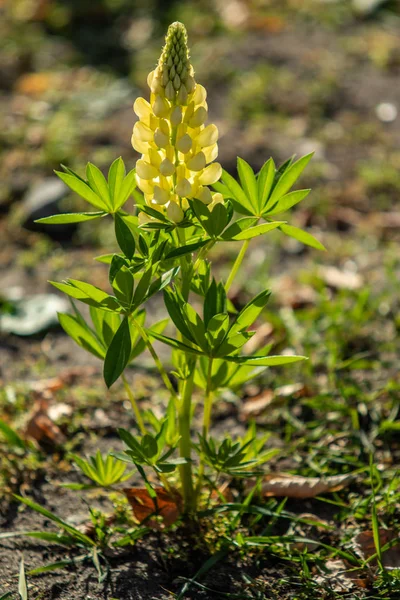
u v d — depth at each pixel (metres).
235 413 2.95
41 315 3.57
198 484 2.32
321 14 6.78
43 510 2.22
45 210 4.19
